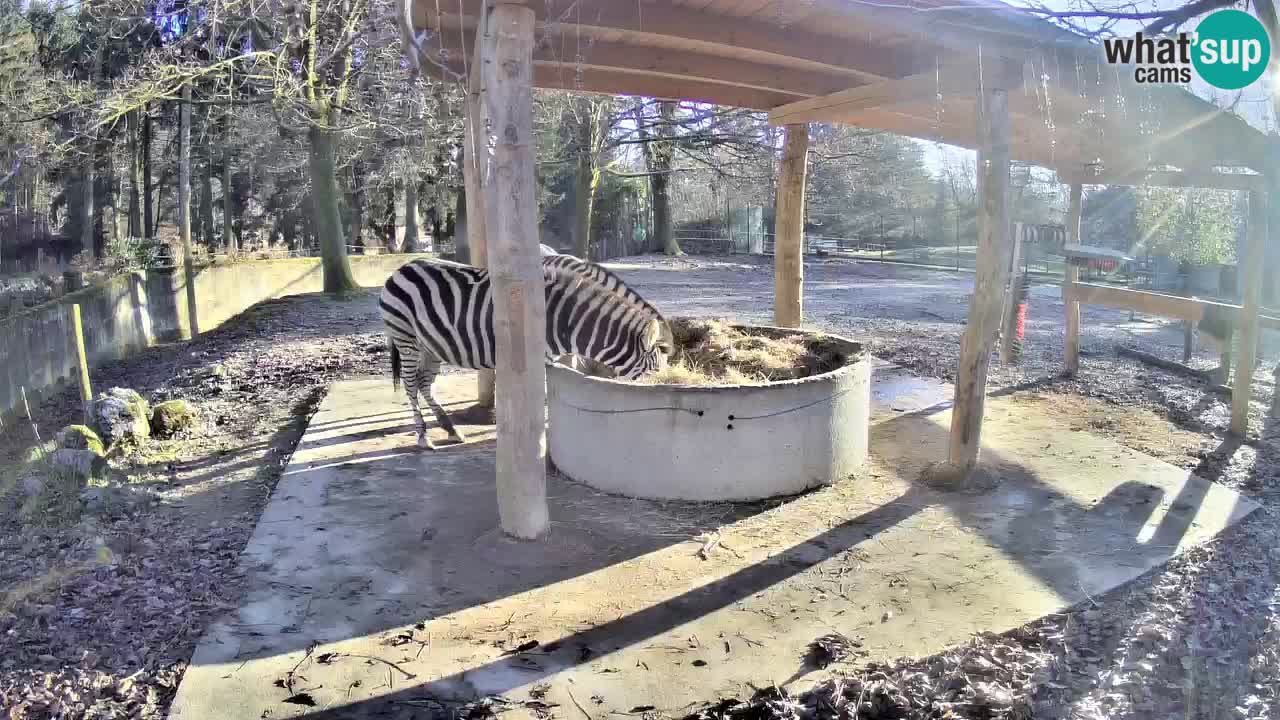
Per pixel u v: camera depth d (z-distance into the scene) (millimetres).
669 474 5727
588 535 5184
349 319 15312
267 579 4582
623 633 4023
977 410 6012
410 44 5516
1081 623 4129
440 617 4180
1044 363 11125
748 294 20562
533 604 4316
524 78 4566
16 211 26578
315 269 22766
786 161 9211
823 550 4973
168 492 6309
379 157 26047
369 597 4387
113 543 5250
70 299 11508
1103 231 22938
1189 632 4004
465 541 5090
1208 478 6473
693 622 4129
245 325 15172
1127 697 3500
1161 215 19156
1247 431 7750
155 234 32250
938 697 3469
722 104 8242
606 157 29141
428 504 5688
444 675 3654
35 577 4719
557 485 6129
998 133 5785
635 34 5488
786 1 5031
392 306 6586
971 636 3982
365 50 16578
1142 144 7402
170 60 15531
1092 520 5441
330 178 19750
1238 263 16953
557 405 6387
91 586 4598
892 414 8125
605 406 5879
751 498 5754
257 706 3420
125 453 7340
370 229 39219
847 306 18188
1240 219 16828
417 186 31703
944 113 7871
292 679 3611
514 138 4578
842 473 6191
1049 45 5676
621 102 24531
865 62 6234
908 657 3791
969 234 39562
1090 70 5938
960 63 5840
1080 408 8648
